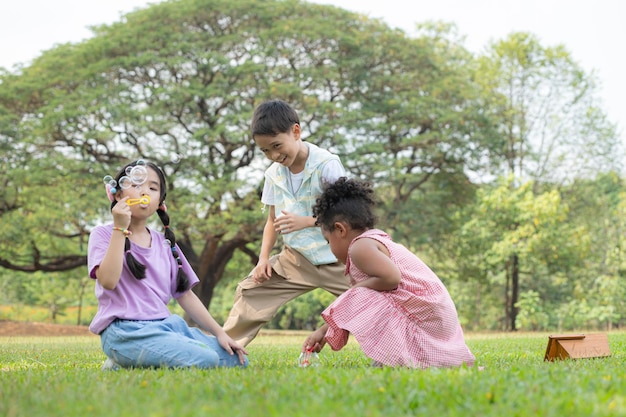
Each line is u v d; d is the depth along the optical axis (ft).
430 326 11.39
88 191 54.49
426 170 65.41
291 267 14.42
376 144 57.52
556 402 6.82
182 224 54.39
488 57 76.54
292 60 59.88
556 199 65.36
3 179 56.29
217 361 11.24
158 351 11.16
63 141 57.41
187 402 7.07
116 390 7.84
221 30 60.64
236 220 53.01
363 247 11.32
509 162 77.97
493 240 70.18
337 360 13.79
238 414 6.38
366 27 63.21
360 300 11.23
